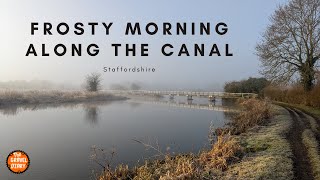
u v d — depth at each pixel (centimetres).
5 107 4081
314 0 3291
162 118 3011
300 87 3619
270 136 1502
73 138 1961
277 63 3453
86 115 3284
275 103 3853
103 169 1240
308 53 3353
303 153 1170
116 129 2319
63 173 1223
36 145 1759
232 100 5647
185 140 1833
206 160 1148
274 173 927
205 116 3145
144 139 1891
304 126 1844
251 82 5612
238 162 1100
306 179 883
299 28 3381
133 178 1067
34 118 3008
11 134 2119
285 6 3450
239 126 1948
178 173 962
